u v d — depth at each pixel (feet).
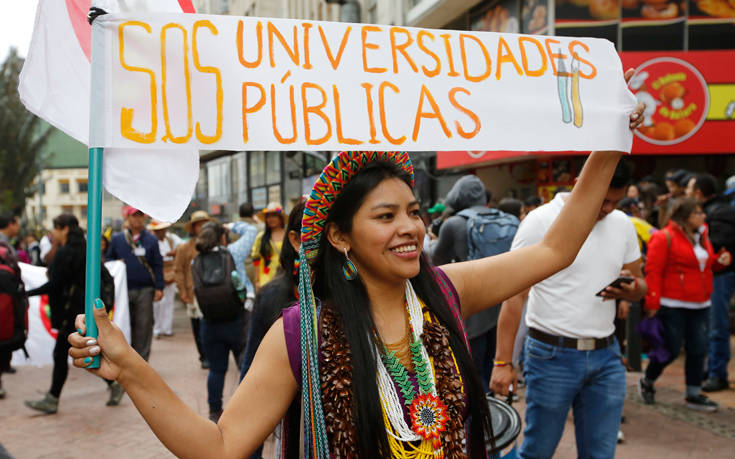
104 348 3.74
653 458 12.65
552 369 8.85
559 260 5.31
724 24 31.09
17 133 113.19
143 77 4.28
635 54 29.27
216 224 14.71
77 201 174.60
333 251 4.65
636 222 19.67
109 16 4.23
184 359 24.12
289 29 4.56
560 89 5.16
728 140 29.43
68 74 4.41
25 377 21.84
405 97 4.73
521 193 36.22
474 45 4.97
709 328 17.67
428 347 4.48
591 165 5.45
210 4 69.77
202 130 4.35
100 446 14.32
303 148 4.48
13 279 13.57
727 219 17.30
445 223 13.73
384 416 4.17
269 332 4.38
